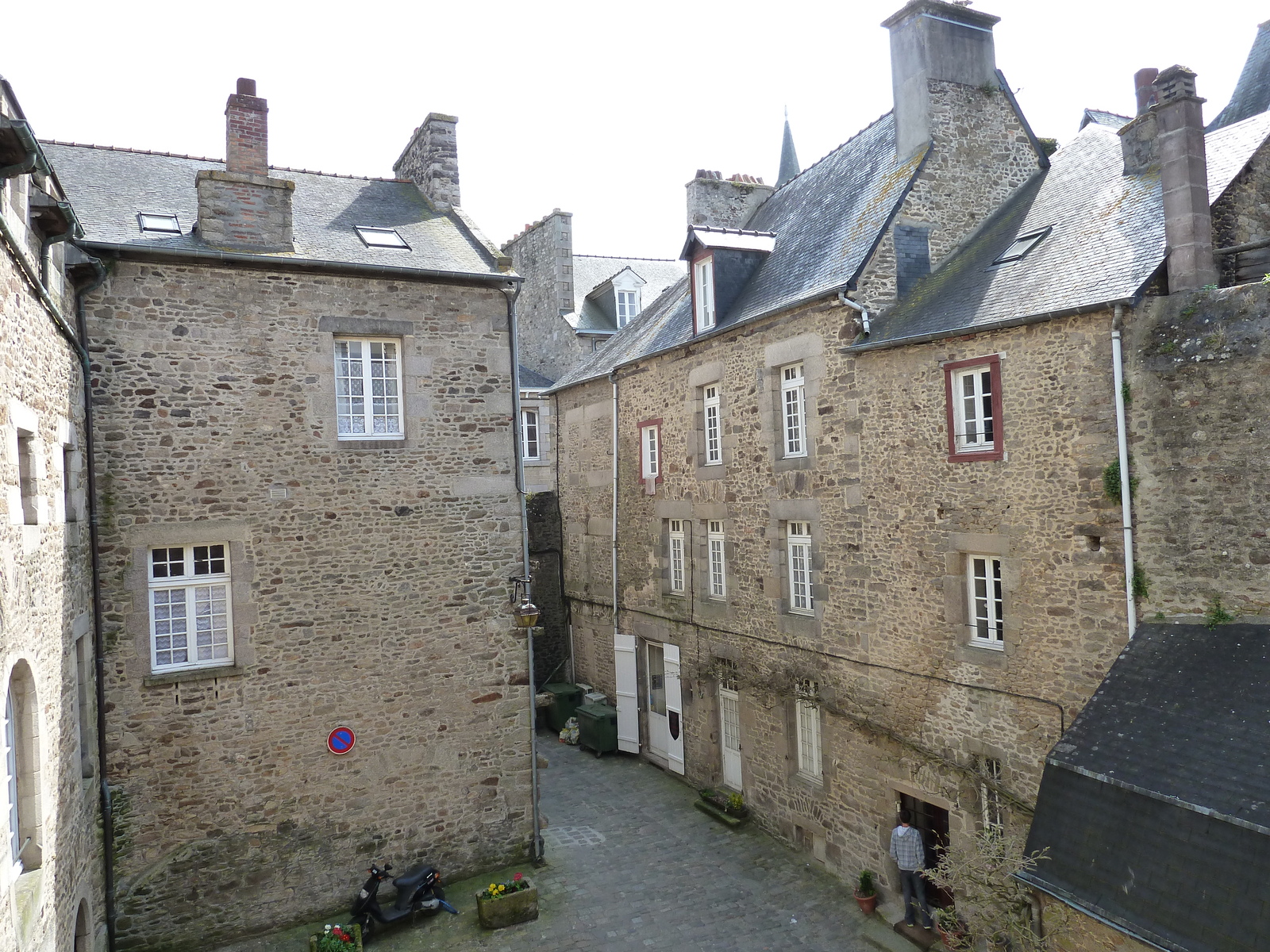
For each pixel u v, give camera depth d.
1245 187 7.82
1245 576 6.61
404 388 9.82
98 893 8.09
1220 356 6.71
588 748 15.20
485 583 10.12
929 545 8.90
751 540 11.57
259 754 8.98
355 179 12.02
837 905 9.47
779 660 11.07
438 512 9.90
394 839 9.62
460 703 9.99
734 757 12.28
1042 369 7.81
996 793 8.17
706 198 15.92
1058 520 7.70
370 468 9.57
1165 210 7.27
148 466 8.57
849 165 12.76
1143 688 6.79
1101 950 6.07
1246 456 6.60
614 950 8.71
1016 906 7.00
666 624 13.67
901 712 9.24
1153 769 6.23
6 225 4.88
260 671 9.00
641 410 14.38
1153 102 9.42
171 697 8.61
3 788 4.79
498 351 10.31
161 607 8.71
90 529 8.26
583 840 11.30
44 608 6.13
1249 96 11.84
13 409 5.30
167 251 8.53
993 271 9.15
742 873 10.29
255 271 9.10
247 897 8.89
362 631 9.48
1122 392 7.20
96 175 9.98
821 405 10.23
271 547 9.09
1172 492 6.96
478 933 9.02
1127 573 7.16
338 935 8.44
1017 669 8.01
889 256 9.96
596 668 16.28
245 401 9.02
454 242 10.83
